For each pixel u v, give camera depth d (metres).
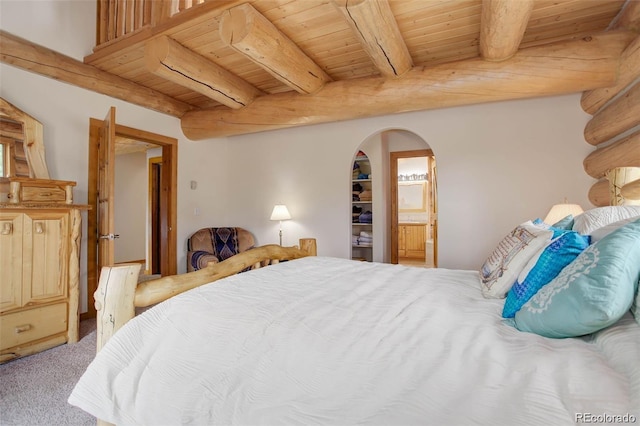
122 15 3.01
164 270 4.24
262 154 4.64
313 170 4.25
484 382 0.72
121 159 6.24
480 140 3.34
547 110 3.11
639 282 0.85
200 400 0.82
